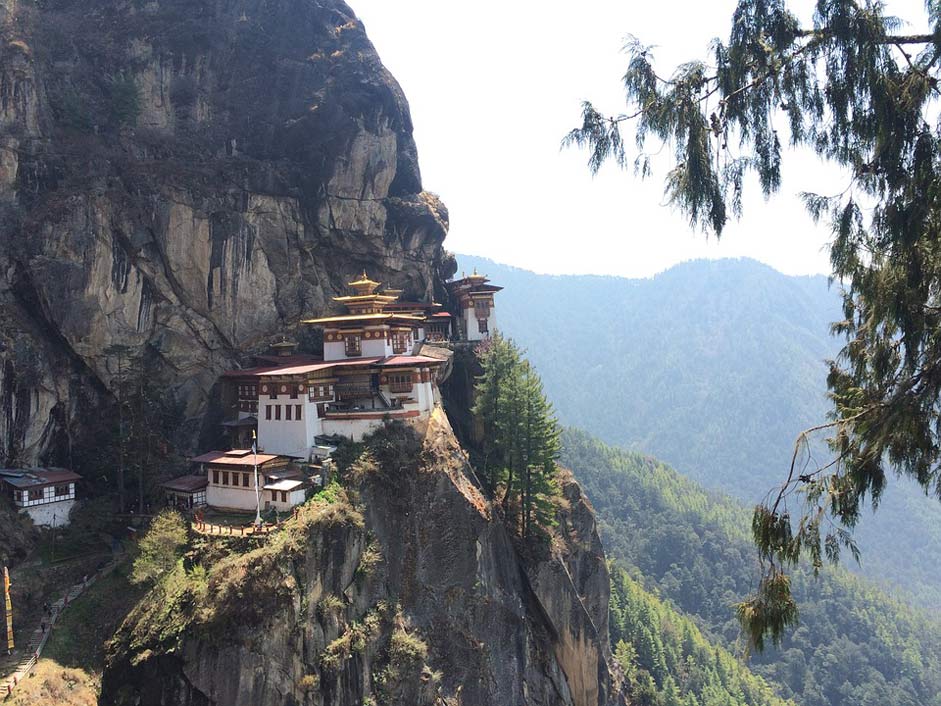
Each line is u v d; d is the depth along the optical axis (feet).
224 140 241.55
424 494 173.68
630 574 519.60
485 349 250.16
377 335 209.67
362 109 251.60
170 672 126.00
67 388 188.85
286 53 259.60
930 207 42.14
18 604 146.41
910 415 42.68
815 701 434.30
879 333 49.29
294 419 184.85
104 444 190.08
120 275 197.98
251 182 228.84
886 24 43.88
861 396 50.67
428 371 204.54
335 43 265.95
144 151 222.69
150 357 205.36
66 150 205.98
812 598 528.63
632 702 266.77
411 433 187.32
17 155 193.16
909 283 43.29
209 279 215.92
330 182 243.60
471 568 171.73
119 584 153.79
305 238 242.78
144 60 235.20
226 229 218.59
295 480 166.91
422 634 159.12
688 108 48.34
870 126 44.73
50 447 185.16
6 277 185.16
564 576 201.67
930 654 485.97
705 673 349.41
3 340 178.60
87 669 135.85
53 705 123.03
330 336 214.07
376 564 156.66
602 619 226.79
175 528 149.18
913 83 42.45
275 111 250.57
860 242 47.03
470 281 289.53
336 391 198.08
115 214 199.62
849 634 496.23
